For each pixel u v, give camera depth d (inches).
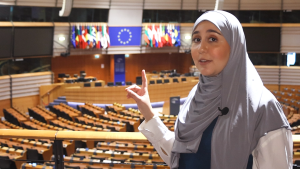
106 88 628.7
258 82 42.5
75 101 633.6
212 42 41.5
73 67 800.9
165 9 757.3
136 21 748.6
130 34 754.2
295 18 739.4
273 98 41.2
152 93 630.5
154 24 759.7
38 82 652.7
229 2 748.6
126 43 759.1
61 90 665.6
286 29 746.2
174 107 502.0
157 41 754.8
